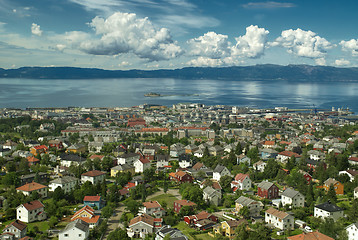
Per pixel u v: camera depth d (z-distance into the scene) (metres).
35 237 158.75
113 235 151.75
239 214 189.25
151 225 167.25
